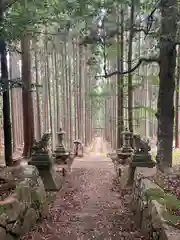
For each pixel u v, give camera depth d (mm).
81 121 22266
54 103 21203
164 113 6566
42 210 4918
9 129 7160
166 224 2768
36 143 6949
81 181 8258
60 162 10633
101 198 6336
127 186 6738
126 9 8727
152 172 5203
